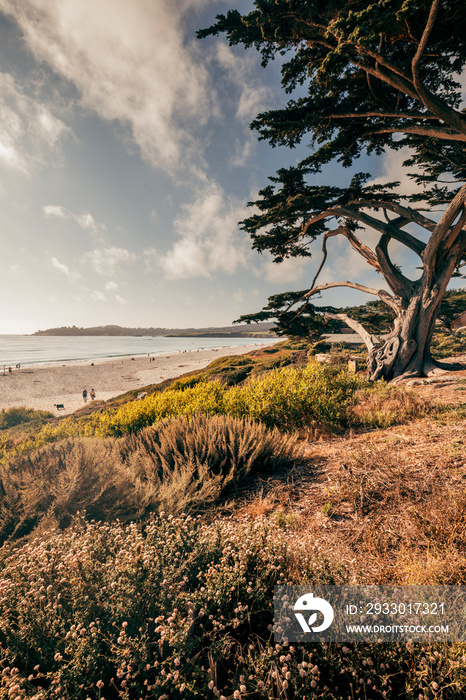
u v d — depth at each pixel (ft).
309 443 19.01
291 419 22.25
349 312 96.89
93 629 5.16
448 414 19.81
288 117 36.68
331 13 27.07
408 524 8.64
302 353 105.60
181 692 4.46
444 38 30.45
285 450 15.85
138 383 149.48
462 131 30.81
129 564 6.35
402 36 26.32
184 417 20.53
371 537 8.32
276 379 26.23
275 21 29.07
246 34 31.65
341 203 49.65
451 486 10.07
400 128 36.14
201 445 15.61
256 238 56.29
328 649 5.02
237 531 8.32
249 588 5.89
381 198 49.42
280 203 43.86
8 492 11.05
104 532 8.30
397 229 48.34
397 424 20.12
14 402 113.19
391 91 37.50
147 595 6.06
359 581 6.54
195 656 5.07
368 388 30.50
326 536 9.07
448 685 4.09
